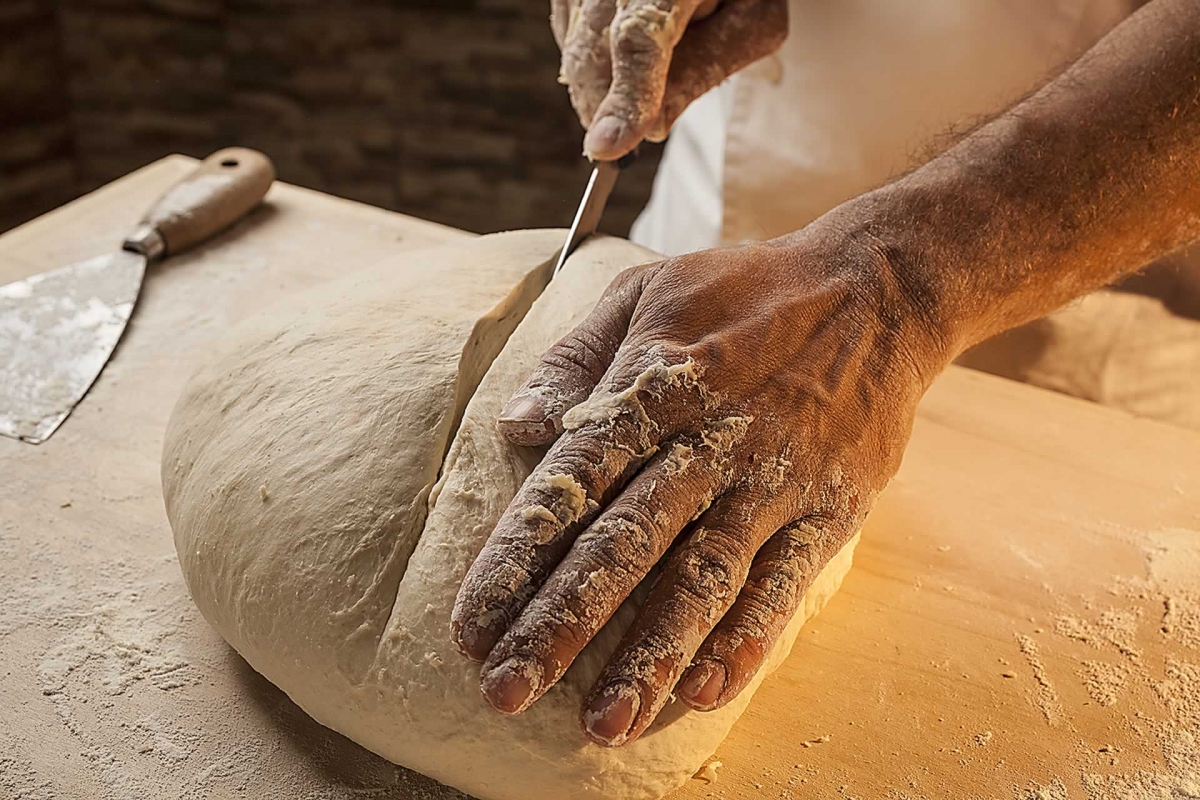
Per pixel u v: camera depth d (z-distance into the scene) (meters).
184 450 1.19
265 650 1.05
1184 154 1.10
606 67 1.38
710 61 1.47
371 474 1.05
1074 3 1.61
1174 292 1.69
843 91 1.75
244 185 1.88
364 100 3.07
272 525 1.05
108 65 2.98
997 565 1.36
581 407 0.95
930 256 1.09
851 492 1.00
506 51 2.95
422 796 1.05
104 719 1.09
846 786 1.08
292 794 1.04
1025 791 1.09
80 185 3.17
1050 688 1.21
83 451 1.42
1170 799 1.09
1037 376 1.81
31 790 1.01
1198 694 1.21
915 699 1.18
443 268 1.31
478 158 3.14
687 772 1.02
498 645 0.85
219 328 1.65
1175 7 1.12
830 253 1.10
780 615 0.93
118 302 1.65
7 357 1.53
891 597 1.31
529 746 0.95
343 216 1.96
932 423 1.60
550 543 0.89
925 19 1.67
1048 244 1.11
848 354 1.04
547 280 1.33
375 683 0.99
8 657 1.14
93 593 1.22
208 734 1.08
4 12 2.77
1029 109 1.15
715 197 1.95
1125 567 1.37
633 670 0.86
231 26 2.96
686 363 0.96
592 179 1.36
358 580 1.02
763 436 0.96
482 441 1.05
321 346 1.19
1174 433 1.61
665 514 0.90
